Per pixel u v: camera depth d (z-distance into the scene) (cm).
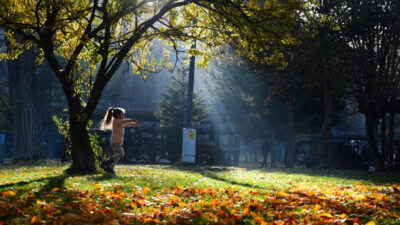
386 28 2028
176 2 1212
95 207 529
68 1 1055
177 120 2745
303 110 2975
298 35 1052
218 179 1198
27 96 2352
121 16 1074
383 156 2286
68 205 541
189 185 913
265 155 3058
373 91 2117
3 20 1025
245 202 620
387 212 555
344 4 2055
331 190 896
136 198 647
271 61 1110
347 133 3572
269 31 996
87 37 1063
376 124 2578
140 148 2681
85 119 1170
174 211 522
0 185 798
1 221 439
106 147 2453
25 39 1239
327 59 2202
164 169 1725
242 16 988
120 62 1183
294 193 786
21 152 2314
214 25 1194
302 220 485
